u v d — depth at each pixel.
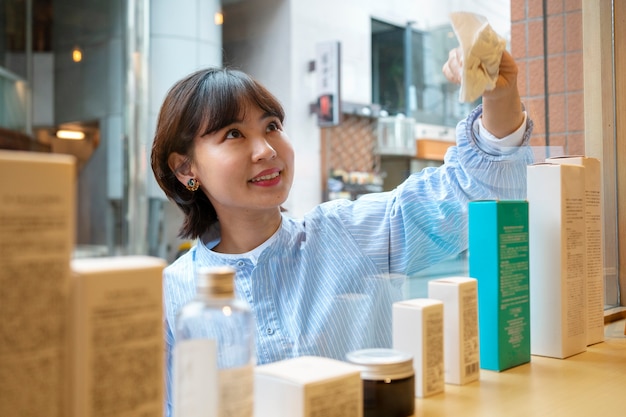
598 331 0.97
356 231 1.11
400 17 7.81
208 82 1.03
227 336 0.46
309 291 1.05
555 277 0.86
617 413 0.63
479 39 0.78
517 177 0.95
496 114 0.95
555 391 0.70
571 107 1.43
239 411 0.46
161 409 0.43
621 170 1.34
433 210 1.03
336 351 0.97
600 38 1.39
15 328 0.36
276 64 6.91
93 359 0.39
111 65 3.15
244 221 1.09
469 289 0.72
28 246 0.37
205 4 4.55
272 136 1.05
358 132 7.56
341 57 7.26
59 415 0.38
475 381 0.73
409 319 0.66
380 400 0.58
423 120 7.89
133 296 0.41
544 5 1.46
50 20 2.87
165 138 1.07
